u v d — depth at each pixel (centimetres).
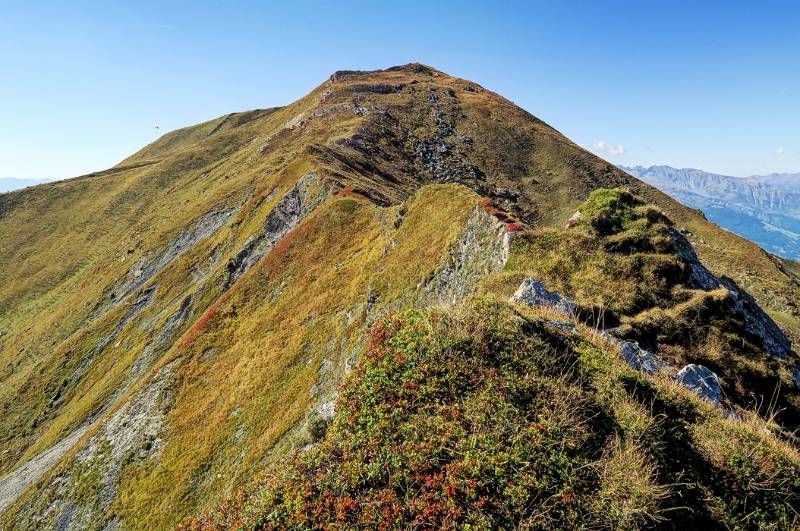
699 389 1442
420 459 843
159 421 4175
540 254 2291
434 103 15550
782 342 2098
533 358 1054
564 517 727
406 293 3281
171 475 3491
